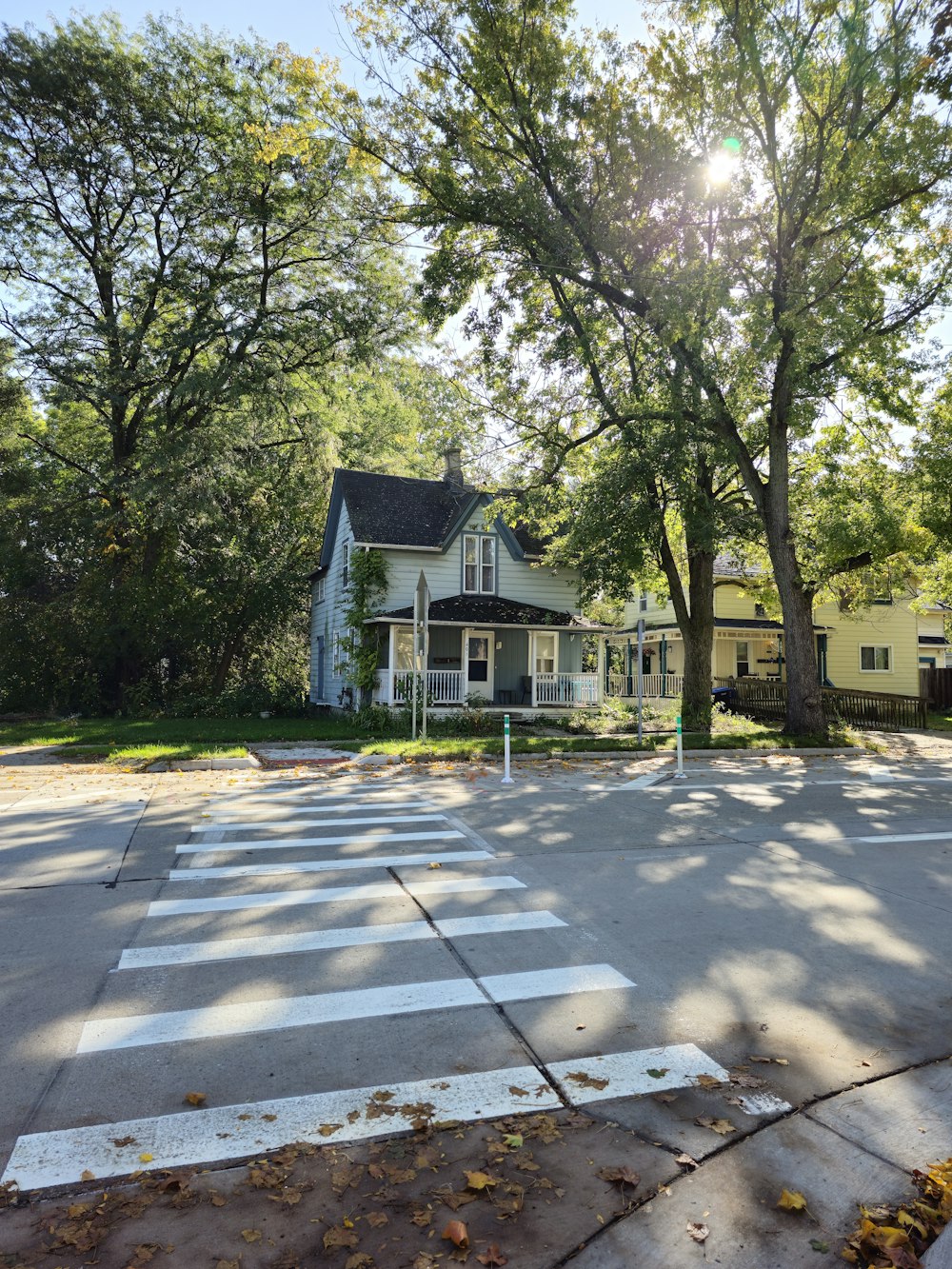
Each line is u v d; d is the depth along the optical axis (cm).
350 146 1677
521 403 1984
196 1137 302
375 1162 289
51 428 3167
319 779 1213
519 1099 331
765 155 1627
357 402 3328
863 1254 250
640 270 1619
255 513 3003
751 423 2083
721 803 1022
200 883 627
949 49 1312
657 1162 292
